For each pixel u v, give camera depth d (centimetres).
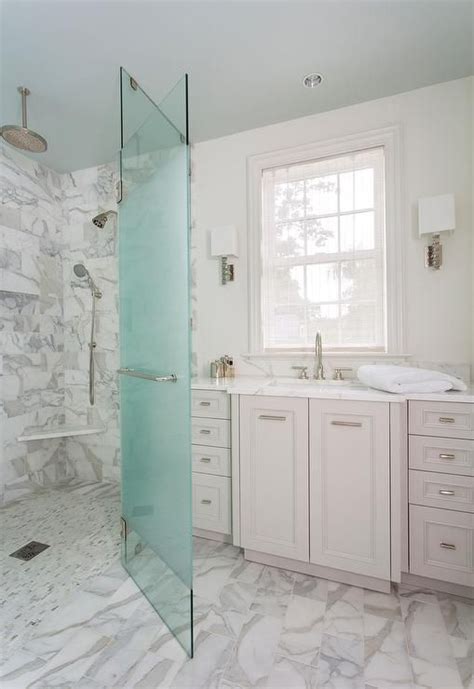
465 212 194
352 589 160
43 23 157
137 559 167
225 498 192
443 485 154
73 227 297
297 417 170
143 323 165
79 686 114
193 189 256
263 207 240
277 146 234
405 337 205
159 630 137
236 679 116
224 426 191
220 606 149
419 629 137
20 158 266
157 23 157
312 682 115
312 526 167
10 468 257
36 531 213
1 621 141
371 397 157
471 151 193
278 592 158
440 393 158
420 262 202
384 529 155
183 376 129
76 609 148
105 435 289
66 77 191
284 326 237
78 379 297
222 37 165
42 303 284
